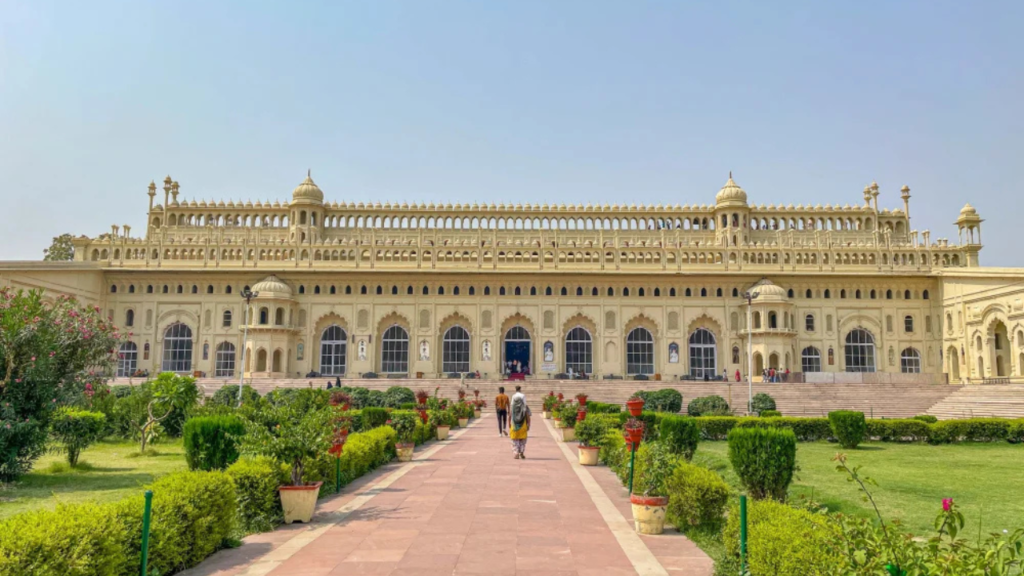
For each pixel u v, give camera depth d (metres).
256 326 56.06
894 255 60.12
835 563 6.17
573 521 12.07
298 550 10.11
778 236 62.09
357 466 17.08
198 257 59.59
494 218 63.94
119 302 58.75
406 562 9.40
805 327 59.41
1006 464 21.33
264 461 12.22
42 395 17.66
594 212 63.97
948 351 57.62
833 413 26.78
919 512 13.66
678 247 60.44
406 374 58.44
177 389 25.17
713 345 59.72
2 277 47.56
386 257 60.03
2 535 6.46
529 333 60.31
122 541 7.79
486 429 32.38
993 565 5.11
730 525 8.73
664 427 18.94
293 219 62.75
